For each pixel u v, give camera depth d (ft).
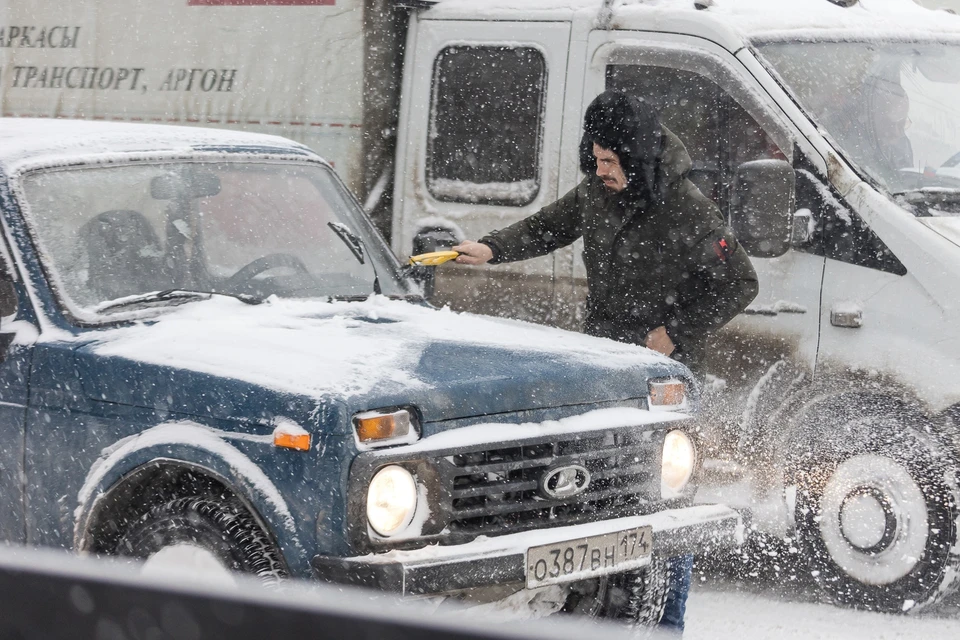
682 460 45.21
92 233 46.57
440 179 68.49
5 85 83.10
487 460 39.65
